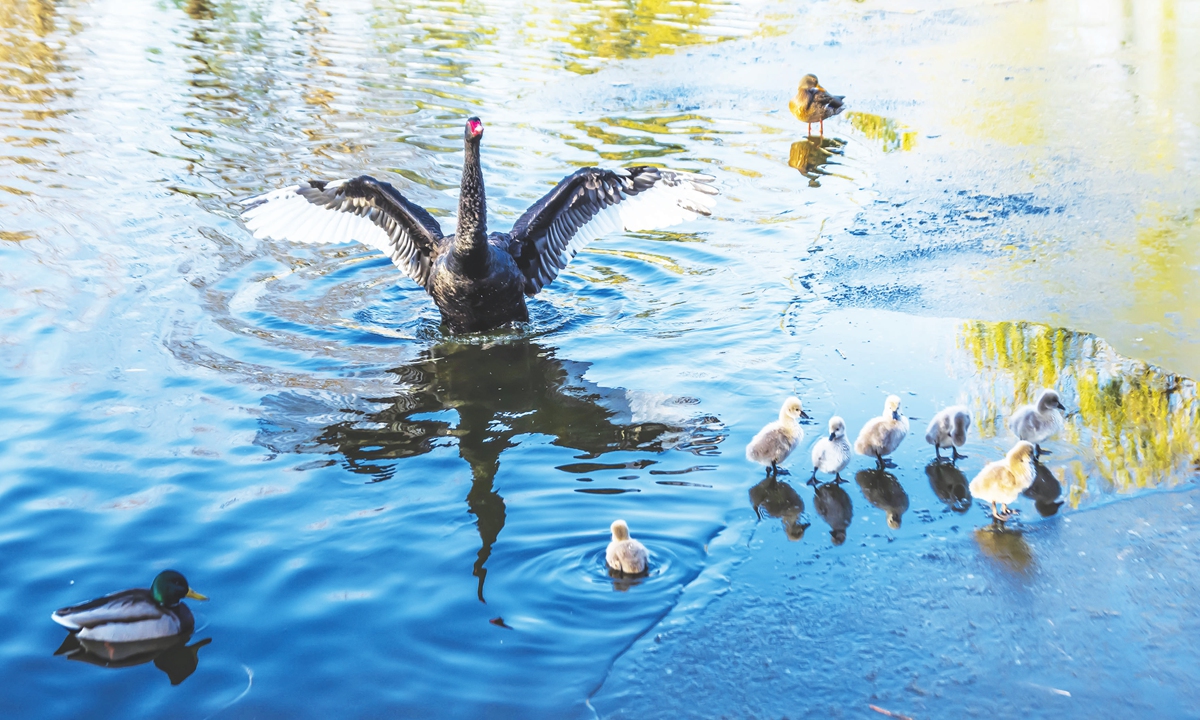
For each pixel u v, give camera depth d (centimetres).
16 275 1093
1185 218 1206
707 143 1611
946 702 514
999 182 1376
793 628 568
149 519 669
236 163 1485
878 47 2270
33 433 781
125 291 1069
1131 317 949
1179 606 582
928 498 704
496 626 565
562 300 1109
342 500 699
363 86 1930
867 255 1155
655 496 705
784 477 732
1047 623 571
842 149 1573
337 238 1037
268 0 2830
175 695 512
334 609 579
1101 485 704
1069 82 1894
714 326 1003
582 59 2183
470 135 936
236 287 1104
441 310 1026
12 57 2073
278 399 856
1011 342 916
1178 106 1702
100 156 1500
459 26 2519
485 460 758
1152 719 500
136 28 2411
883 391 848
